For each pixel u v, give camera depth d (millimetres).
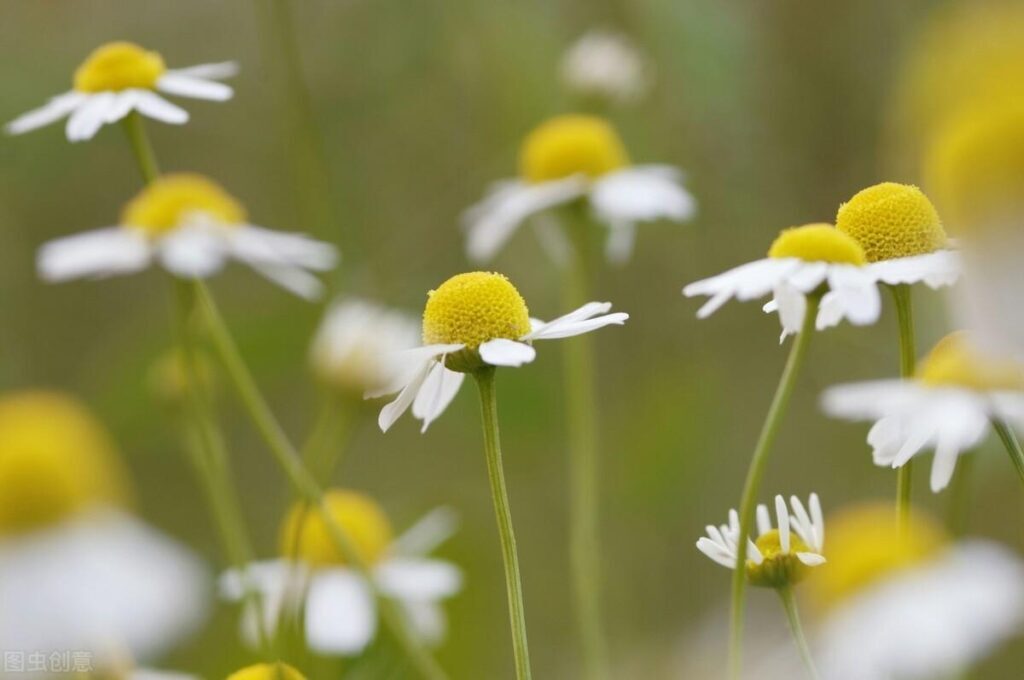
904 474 321
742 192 625
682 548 602
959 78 287
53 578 281
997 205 285
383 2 600
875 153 624
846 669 303
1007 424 319
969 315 287
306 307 505
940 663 299
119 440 515
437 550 445
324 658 403
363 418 388
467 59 615
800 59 630
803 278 325
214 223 428
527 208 526
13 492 285
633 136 624
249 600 379
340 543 374
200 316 420
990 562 303
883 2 625
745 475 644
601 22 637
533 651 604
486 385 329
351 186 628
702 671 406
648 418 618
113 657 329
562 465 625
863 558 305
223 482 392
